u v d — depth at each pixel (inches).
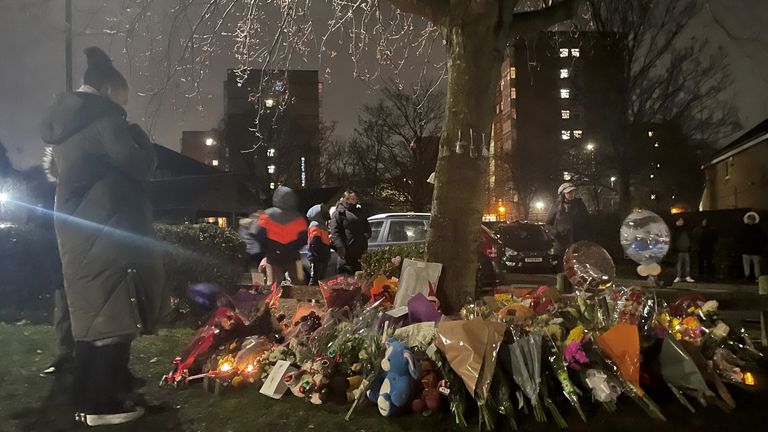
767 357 232.5
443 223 232.4
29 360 231.0
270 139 1465.3
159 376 210.8
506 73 2297.0
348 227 391.5
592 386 166.9
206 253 332.2
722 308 241.3
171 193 1178.6
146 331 161.9
